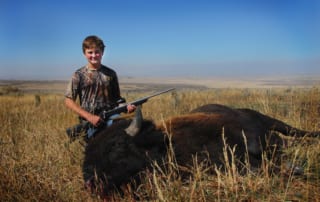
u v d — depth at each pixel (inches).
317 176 157.8
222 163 184.4
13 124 331.9
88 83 214.5
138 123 171.5
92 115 206.5
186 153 182.1
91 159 170.1
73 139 215.6
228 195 156.1
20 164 195.3
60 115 374.9
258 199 151.6
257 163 186.7
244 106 385.1
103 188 164.6
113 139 170.9
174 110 378.0
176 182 156.6
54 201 162.9
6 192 164.4
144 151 173.6
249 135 193.3
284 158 195.6
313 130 247.0
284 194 151.5
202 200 152.9
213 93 611.2
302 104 326.3
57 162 212.5
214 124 193.8
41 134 278.4
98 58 214.2
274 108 333.7
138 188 162.6
